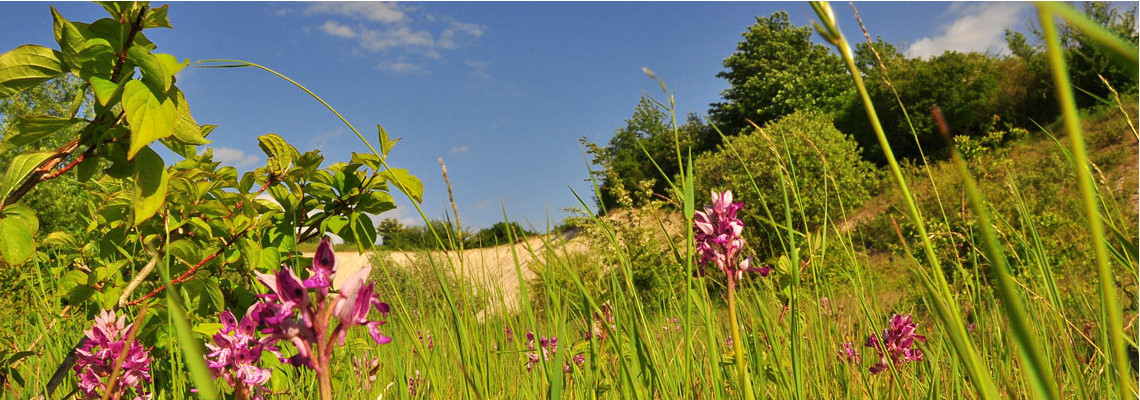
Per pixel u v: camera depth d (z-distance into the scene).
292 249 3.05
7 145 1.93
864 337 2.84
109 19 1.88
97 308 2.95
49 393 2.02
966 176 0.52
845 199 17.22
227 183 2.87
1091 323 3.04
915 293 3.76
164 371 2.56
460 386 2.21
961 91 26.89
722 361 2.12
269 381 2.15
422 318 2.45
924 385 2.42
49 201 11.41
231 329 1.62
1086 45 21.14
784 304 2.34
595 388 1.89
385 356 2.96
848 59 0.67
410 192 3.19
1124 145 16.31
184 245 2.59
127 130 2.04
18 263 1.89
